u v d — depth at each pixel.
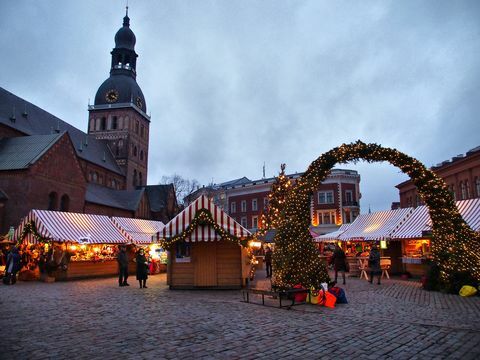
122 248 19.33
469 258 14.75
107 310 11.38
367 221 27.78
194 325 9.12
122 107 72.81
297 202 14.07
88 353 6.83
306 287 12.88
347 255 31.06
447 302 12.45
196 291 16.53
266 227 27.97
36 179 36.84
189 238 16.95
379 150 15.17
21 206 35.66
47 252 22.25
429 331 8.27
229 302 12.84
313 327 8.79
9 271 20.03
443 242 15.48
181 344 7.40
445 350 6.89
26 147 39.81
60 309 11.61
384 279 21.39
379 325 8.92
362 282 19.52
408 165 15.52
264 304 12.23
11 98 50.66
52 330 8.66
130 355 6.70
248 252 19.62
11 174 36.38
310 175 14.53
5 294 15.54
